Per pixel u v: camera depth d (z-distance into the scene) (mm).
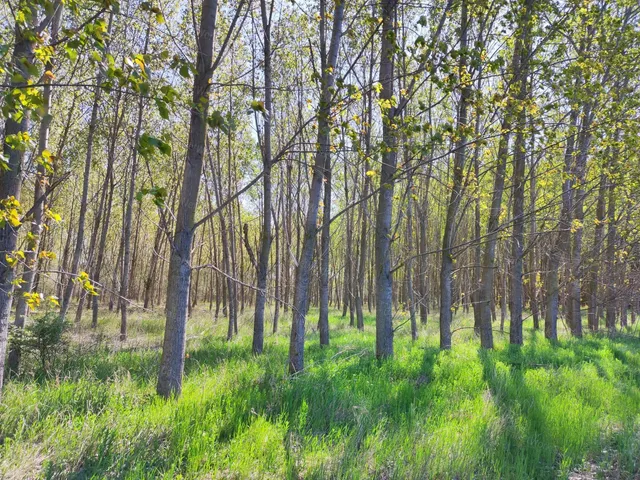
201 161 5012
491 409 5141
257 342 8617
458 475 3670
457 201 9617
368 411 4684
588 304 17578
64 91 9625
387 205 7824
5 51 2283
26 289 7352
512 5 6504
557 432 4688
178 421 4047
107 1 2418
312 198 6570
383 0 6586
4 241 4148
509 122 6652
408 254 13625
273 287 23109
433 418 4840
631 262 14148
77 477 3201
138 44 9898
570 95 6680
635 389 6746
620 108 7680
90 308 19312
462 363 7422
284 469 3480
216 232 22156
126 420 4074
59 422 4102
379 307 7777
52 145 11617
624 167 9117
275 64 10945
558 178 11031
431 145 5129
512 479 3705
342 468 3477
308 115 12570
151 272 19078
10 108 2412
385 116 5418
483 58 5789
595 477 3969
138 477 3105
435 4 7871
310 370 6355
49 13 2428
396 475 3512
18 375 5602
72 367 6242
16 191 4129
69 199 18875
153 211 20328
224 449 3668
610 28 8562
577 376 7141
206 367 6668
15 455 3334
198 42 4887
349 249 17312
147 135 2354
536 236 11242
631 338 14555
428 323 17562
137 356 7426
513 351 9883
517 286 11531
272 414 4531
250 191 16984
